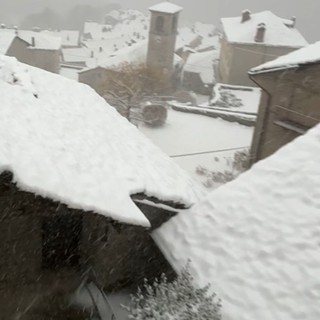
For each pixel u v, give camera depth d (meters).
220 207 7.86
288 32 42.62
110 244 8.83
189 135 26.62
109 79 31.00
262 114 17.91
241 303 6.30
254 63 42.09
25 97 9.87
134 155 9.78
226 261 6.98
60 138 8.50
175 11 44.09
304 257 6.38
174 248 7.67
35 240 8.33
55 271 8.79
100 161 8.34
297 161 7.82
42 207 7.59
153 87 32.25
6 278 8.46
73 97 12.23
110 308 8.33
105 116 11.99
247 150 23.58
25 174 6.62
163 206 8.37
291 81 16.30
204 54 53.94
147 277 9.08
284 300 6.05
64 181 7.04
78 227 8.56
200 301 6.36
